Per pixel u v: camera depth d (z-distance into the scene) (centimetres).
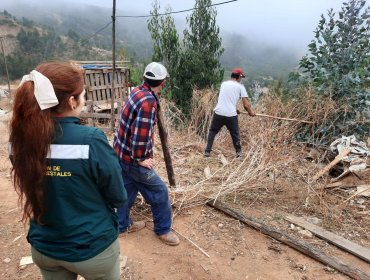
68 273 168
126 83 1029
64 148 137
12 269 289
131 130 277
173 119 738
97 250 151
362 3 576
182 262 299
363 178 454
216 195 404
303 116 604
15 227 349
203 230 348
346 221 373
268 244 327
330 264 294
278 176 477
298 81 676
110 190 151
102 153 142
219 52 1173
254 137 586
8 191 429
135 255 307
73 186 140
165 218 317
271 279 281
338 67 597
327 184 451
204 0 1130
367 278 274
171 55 1135
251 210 392
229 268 293
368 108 582
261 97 740
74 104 142
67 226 144
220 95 573
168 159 402
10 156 143
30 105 129
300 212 393
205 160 566
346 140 536
